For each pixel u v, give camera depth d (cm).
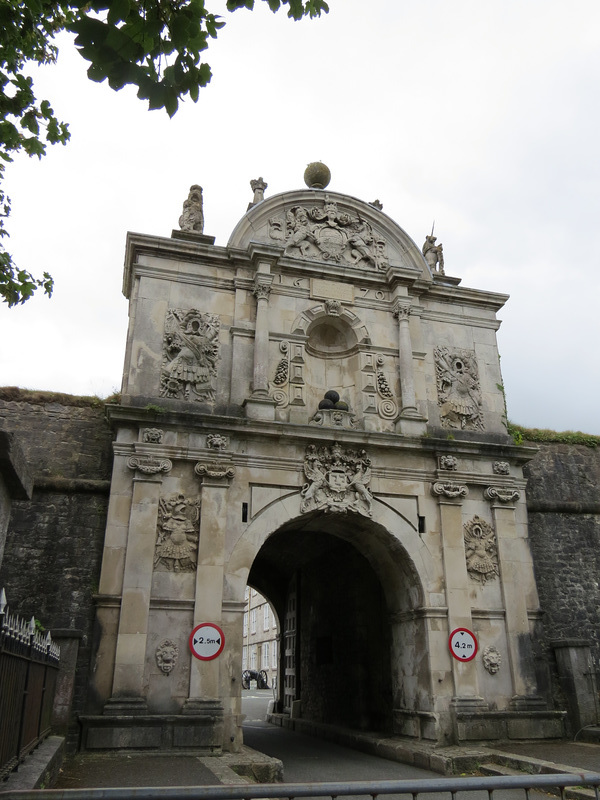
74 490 1616
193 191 1998
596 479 2192
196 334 1773
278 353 1830
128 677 1419
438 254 2233
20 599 1498
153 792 459
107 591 1481
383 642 1964
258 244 1844
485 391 2008
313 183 2159
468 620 1697
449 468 1816
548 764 1229
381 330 1952
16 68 838
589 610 1895
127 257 1883
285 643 2767
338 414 1784
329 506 1684
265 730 2430
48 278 991
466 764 1377
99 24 539
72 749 1347
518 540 1833
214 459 1638
